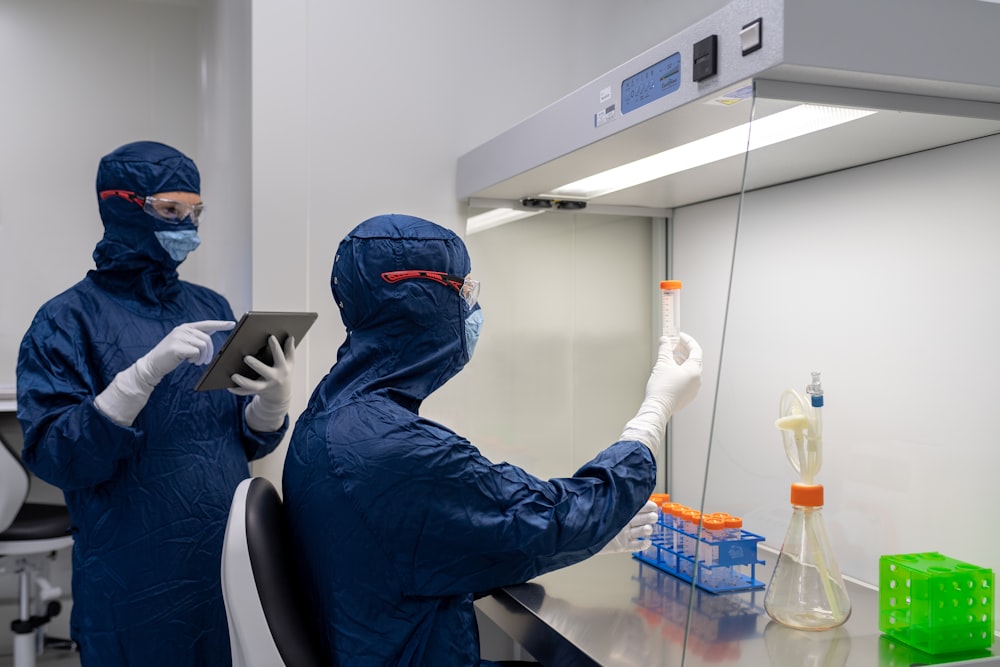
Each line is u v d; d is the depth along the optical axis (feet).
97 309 5.20
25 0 9.68
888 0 3.18
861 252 3.77
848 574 3.80
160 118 10.18
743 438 3.72
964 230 3.77
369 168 6.36
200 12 10.05
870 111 3.42
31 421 4.77
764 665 3.55
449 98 6.58
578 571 5.26
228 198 7.37
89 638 5.00
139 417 5.05
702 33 3.50
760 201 3.56
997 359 3.75
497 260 6.47
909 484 3.84
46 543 8.35
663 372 4.56
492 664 4.50
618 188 5.62
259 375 5.16
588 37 6.91
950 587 3.57
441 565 3.49
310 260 6.23
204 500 5.19
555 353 6.53
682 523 5.12
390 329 3.81
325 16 6.24
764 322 3.67
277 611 3.42
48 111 9.79
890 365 3.78
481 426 6.46
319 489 3.58
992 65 3.36
